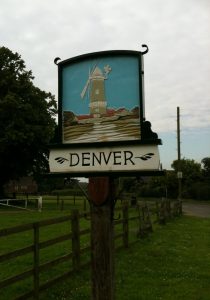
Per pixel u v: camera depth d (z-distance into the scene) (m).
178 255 13.09
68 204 42.56
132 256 12.57
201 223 25.23
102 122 5.36
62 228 18.91
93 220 5.60
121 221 13.51
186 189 63.62
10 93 41.59
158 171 5.12
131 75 5.29
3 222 22.86
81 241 14.57
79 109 5.47
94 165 5.33
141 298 8.40
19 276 7.55
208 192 60.06
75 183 6.20
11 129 40.28
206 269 11.21
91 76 5.43
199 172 70.69
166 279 9.98
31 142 41.94
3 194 48.22
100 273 5.59
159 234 18.14
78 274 10.09
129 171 5.20
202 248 14.70
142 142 5.15
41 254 12.20
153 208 22.25
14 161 44.88
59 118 5.55
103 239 5.57
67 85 5.54
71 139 5.48
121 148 5.24
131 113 5.26
